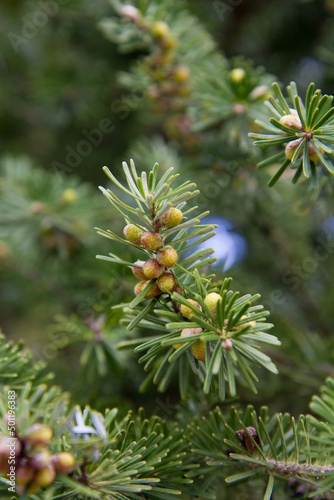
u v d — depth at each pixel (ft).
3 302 2.96
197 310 1.30
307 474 1.34
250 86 1.69
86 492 1.24
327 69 2.27
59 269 2.23
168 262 1.31
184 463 1.41
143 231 1.33
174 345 1.34
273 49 2.79
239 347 1.30
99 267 1.82
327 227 2.21
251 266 2.35
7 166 2.41
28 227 2.15
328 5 2.26
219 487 1.47
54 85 2.83
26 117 3.40
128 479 1.32
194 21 2.15
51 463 1.25
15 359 1.45
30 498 1.31
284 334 1.80
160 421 1.45
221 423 1.44
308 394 1.82
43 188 2.20
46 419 1.32
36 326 2.78
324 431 1.31
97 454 1.29
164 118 2.66
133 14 1.90
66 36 2.89
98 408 1.51
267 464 1.36
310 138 1.37
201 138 2.15
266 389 1.78
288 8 2.66
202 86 1.73
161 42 1.92
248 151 1.74
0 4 3.00
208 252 1.33
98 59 2.86
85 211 2.18
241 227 2.27
